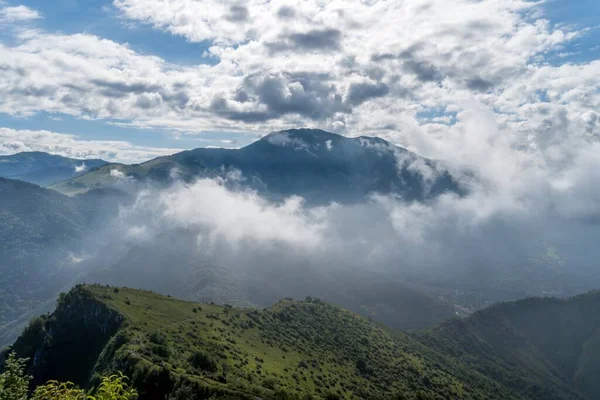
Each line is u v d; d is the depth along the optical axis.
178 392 100.38
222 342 161.62
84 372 164.88
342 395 151.00
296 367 165.75
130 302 194.38
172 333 153.62
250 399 103.31
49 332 186.12
